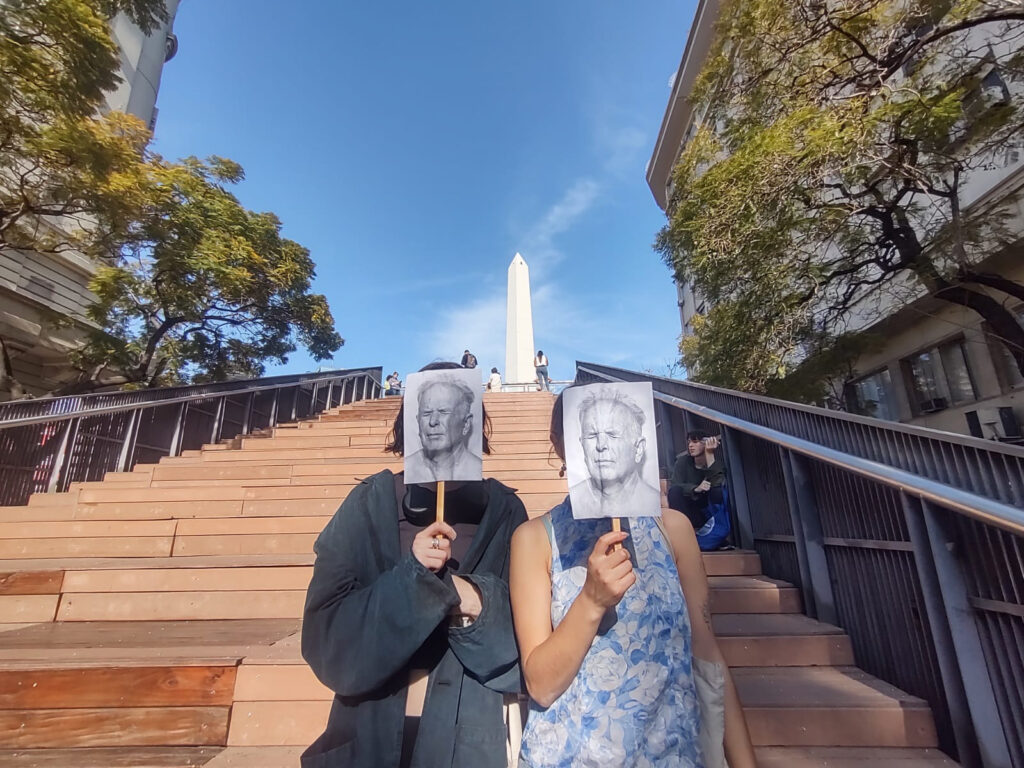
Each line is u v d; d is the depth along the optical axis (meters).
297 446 6.65
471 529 1.40
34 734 2.13
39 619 3.08
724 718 1.21
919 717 2.06
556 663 1.04
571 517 1.30
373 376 17.25
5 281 13.02
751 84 8.29
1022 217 7.97
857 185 7.70
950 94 6.42
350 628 1.15
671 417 5.25
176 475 5.37
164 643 2.56
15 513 4.34
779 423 3.10
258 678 2.22
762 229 7.46
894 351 11.98
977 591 1.85
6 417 5.17
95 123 9.96
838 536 2.68
